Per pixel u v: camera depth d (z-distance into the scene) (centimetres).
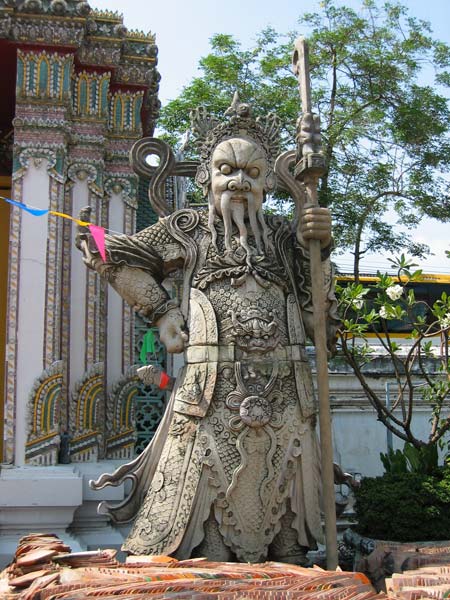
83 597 381
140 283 591
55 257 895
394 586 441
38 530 823
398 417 1263
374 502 689
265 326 567
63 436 905
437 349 1441
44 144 914
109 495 891
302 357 584
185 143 1284
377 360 1273
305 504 558
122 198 1039
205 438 546
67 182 973
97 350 959
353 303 897
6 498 812
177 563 475
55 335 881
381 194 1563
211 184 609
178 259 602
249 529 539
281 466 552
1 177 1198
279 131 636
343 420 1240
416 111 1572
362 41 1631
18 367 865
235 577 433
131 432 977
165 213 622
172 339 582
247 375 556
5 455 845
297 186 620
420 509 674
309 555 745
